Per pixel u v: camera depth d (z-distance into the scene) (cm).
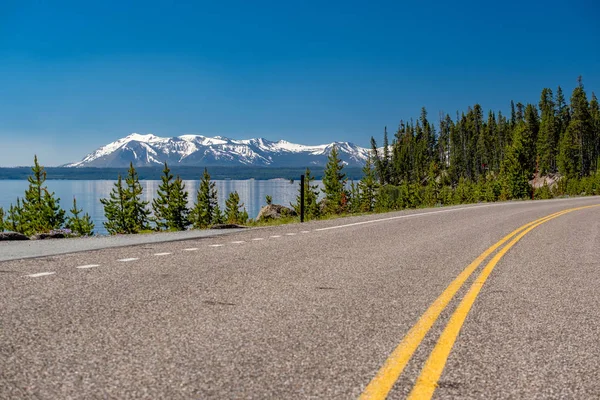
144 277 661
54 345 371
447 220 1770
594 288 624
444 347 382
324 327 432
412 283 642
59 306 495
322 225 1560
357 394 290
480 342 397
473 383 311
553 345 392
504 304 533
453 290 601
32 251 912
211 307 499
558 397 292
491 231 1372
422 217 1927
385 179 15625
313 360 347
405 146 16312
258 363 339
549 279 683
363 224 1595
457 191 8200
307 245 1037
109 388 291
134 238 1166
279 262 804
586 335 420
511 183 6894
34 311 474
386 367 336
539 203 3328
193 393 286
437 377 320
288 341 389
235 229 1462
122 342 381
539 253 945
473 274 715
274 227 1502
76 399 275
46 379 304
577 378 322
